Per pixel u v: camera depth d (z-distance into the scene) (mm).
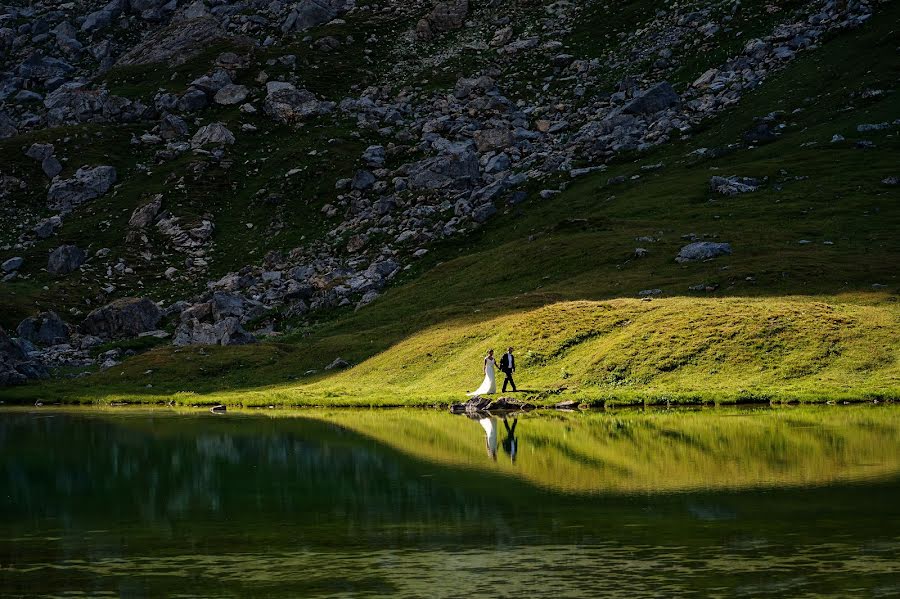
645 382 64062
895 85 147625
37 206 180250
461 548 22656
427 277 128750
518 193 153750
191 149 195500
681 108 169625
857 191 116875
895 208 109000
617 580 19344
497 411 60750
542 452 39375
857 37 166000
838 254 93188
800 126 147000
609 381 65188
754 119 152000
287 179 181000
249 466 38594
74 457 42906
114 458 42406
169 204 175000
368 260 146250
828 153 132625
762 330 66938
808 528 23359
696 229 113438
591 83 195125
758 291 83875
